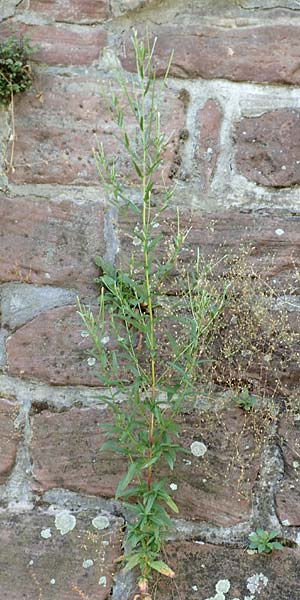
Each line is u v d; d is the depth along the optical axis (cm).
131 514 71
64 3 78
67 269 75
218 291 73
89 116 77
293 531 70
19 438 73
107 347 74
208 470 72
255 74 77
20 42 77
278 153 76
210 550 70
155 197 76
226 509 71
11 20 78
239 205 76
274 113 77
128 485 72
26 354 75
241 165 76
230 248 75
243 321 73
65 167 76
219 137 77
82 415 73
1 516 72
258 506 71
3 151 77
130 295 73
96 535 70
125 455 72
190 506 71
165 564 67
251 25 78
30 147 77
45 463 73
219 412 73
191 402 73
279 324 73
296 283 74
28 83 76
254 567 69
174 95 77
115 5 78
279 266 74
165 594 68
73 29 78
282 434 72
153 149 76
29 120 77
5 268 76
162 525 67
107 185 74
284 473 71
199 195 76
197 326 64
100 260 75
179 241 65
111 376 73
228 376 73
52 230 76
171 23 78
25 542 71
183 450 67
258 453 72
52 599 69
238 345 73
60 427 73
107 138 76
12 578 69
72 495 72
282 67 77
